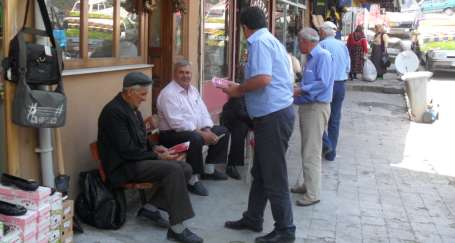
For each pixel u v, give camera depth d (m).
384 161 7.28
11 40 3.48
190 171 4.39
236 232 4.51
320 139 5.20
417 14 21.58
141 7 5.46
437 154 7.79
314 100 5.06
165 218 4.70
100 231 4.31
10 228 3.11
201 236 4.39
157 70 6.48
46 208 3.34
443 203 5.57
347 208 5.27
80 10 4.46
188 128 5.20
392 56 21.89
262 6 10.70
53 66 3.64
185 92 5.32
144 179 4.22
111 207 4.32
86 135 4.53
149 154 4.26
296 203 5.32
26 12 3.60
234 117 5.89
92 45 4.66
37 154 3.94
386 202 5.52
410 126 9.93
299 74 7.30
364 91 15.04
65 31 4.28
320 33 6.77
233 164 5.95
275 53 3.96
